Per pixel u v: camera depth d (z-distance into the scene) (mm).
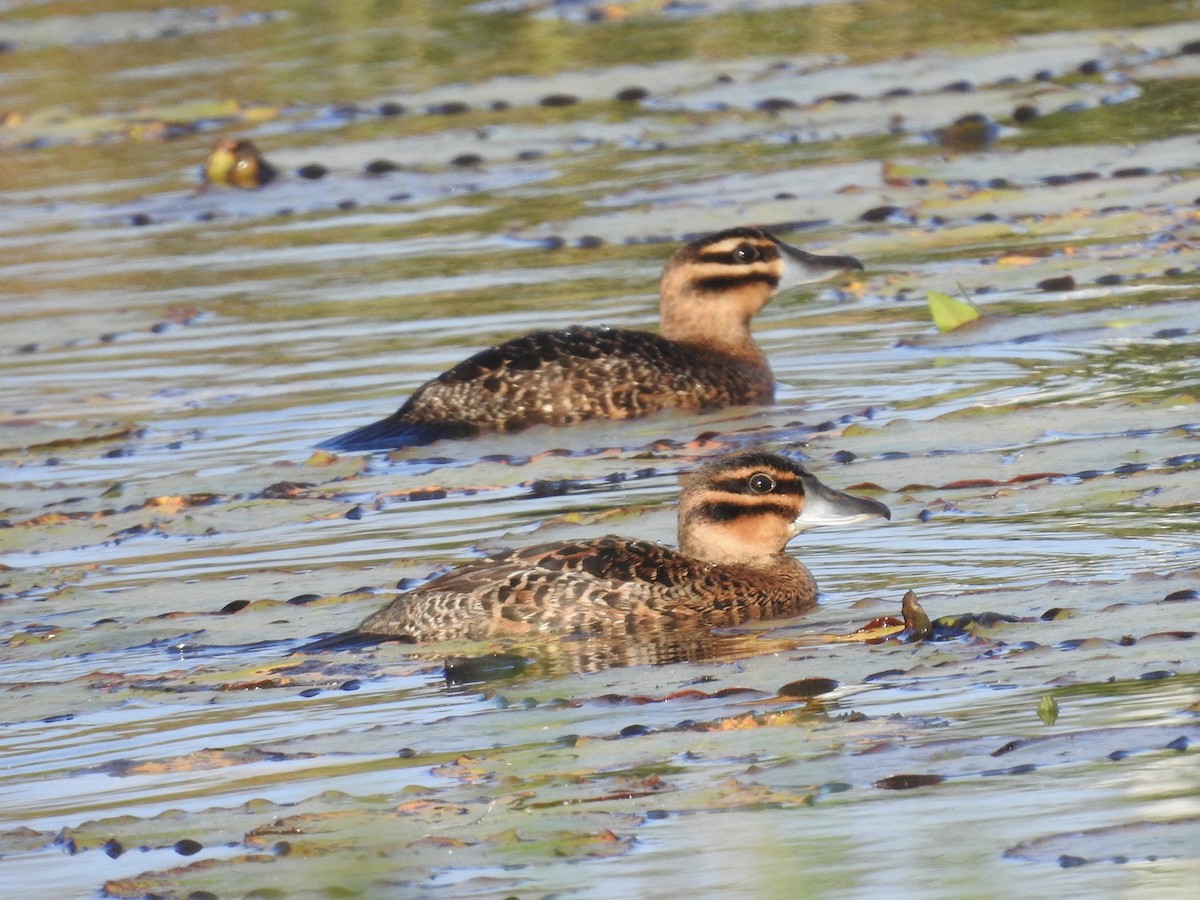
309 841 9375
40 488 16812
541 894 8695
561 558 13172
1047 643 11383
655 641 12641
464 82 34156
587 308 21672
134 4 40906
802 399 18578
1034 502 14234
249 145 29109
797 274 19656
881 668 11312
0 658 12602
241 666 12242
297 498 15992
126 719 11477
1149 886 8320
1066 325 19625
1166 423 15867
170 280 24359
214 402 19344
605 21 38250
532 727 10805
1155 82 29984
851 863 8773
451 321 21531
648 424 18266
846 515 13586
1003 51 32594
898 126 29203
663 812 9516
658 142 29859
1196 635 11219
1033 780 9531
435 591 13023
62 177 30578
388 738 10766
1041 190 25109
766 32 36156
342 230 26297
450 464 17031
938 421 16547
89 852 9516
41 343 21984
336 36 38156
